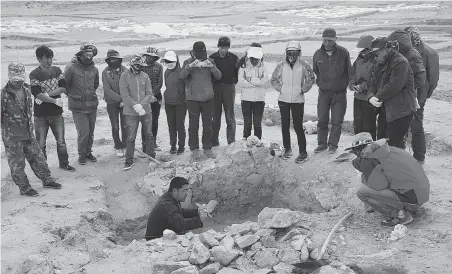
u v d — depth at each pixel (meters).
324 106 8.70
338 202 7.33
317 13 41.75
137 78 8.62
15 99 7.34
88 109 8.91
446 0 45.00
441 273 5.09
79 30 32.06
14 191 7.97
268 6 49.81
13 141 7.46
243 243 5.69
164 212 6.44
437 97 13.14
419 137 8.10
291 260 5.50
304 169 8.62
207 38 27.45
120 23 35.34
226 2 52.81
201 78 8.81
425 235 5.87
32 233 6.29
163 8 49.81
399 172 5.97
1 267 5.48
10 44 25.62
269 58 19.98
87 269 5.42
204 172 8.23
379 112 7.82
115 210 7.87
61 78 8.35
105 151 9.91
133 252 5.78
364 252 5.64
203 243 5.77
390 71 6.78
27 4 49.22
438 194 6.96
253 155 8.45
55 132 8.63
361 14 38.97
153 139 9.33
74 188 8.05
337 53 8.29
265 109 12.09
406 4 45.41
